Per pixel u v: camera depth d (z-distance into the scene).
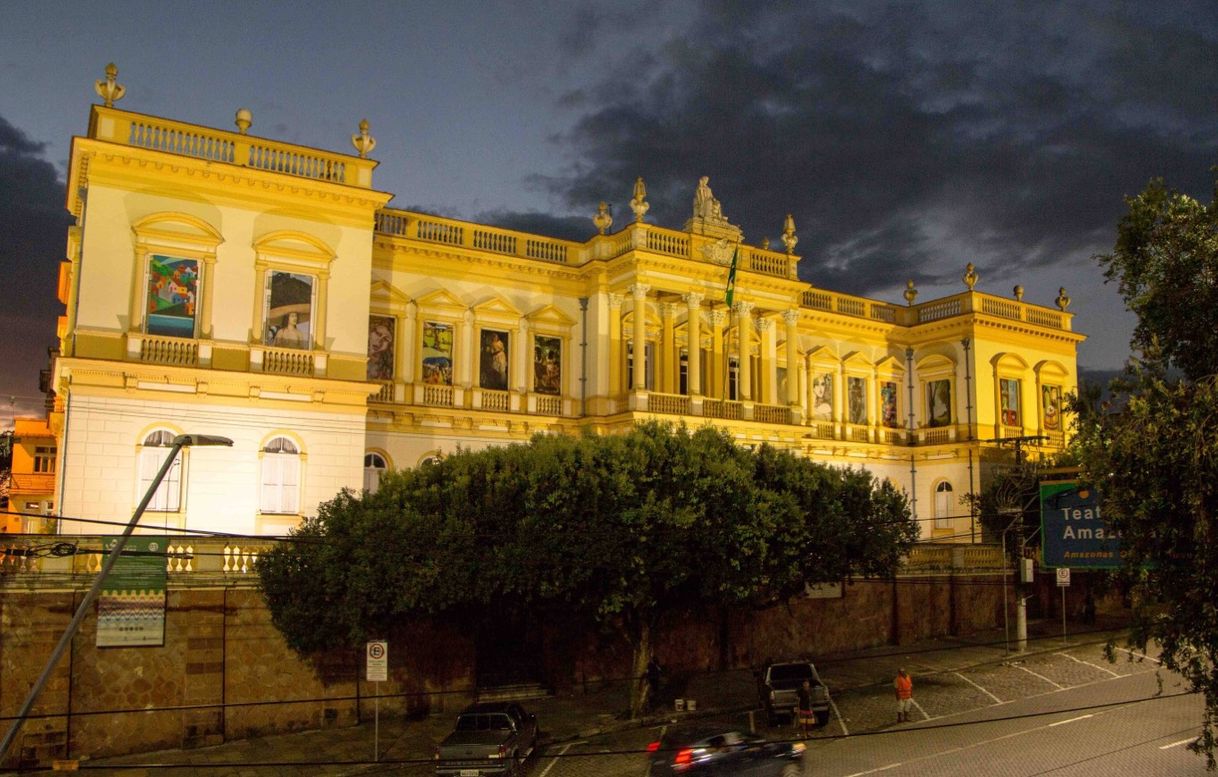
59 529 34.12
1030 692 35.75
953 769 25.89
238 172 37.78
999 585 49.06
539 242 48.78
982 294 60.78
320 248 39.41
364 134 41.06
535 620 36.84
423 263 45.69
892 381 62.41
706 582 30.34
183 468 35.97
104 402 35.12
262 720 31.19
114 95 36.69
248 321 37.91
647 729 31.69
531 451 30.70
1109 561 20.39
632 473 29.88
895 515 35.00
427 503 29.56
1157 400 15.56
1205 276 16.56
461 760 25.25
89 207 35.78
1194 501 14.62
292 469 37.88
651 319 49.66
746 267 50.44
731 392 51.78
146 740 29.47
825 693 31.64
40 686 17.00
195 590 30.66
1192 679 15.69
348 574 28.73
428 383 44.91
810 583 33.41
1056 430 62.47
